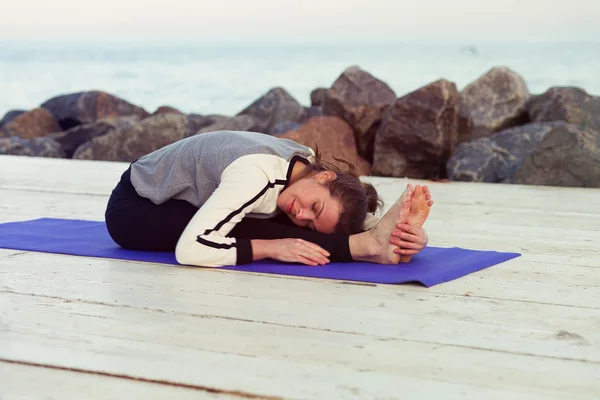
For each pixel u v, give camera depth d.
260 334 1.86
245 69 33.16
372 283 2.35
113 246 2.82
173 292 2.22
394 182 5.08
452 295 2.24
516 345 1.82
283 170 2.46
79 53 40.25
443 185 4.92
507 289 2.33
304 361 1.69
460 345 1.81
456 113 6.31
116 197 2.76
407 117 6.22
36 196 4.20
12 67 37.03
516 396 1.52
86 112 10.12
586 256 2.83
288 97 9.12
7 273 2.44
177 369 1.63
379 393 1.52
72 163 5.88
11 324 1.92
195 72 32.03
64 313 2.02
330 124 6.67
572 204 4.12
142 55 40.84
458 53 34.56
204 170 2.54
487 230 3.36
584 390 1.56
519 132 6.21
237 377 1.59
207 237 2.43
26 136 9.55
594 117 6.60
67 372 1.62
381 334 1.88
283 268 2.49
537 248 2.98
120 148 7.54
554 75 25.95
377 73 30.34
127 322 1.94
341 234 2.57
